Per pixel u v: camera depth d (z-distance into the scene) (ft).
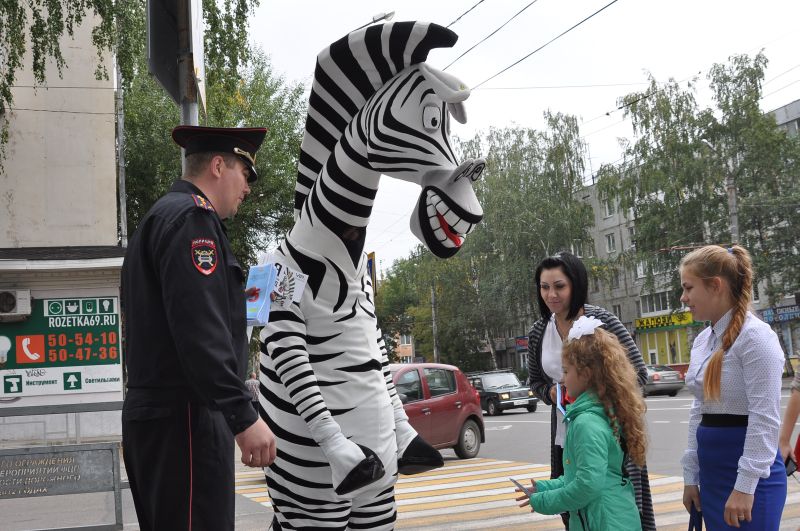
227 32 50.90
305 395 9.90
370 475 9.59
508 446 50.03
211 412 9.02
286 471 10.35
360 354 10.42
